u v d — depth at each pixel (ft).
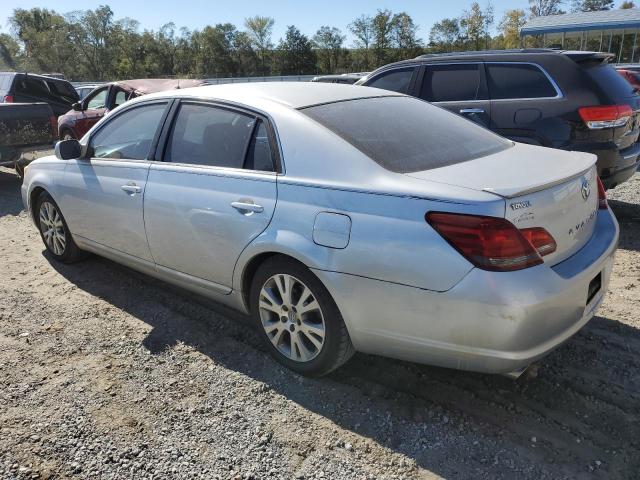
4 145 27.48
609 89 17.49
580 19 78.69
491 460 8.02
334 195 8.89
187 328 12.16
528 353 7.86
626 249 16.52
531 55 18.61
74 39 241.96
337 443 8.49
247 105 10.71
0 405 9.56
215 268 10.91
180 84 35.40
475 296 7.62
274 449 8.41
